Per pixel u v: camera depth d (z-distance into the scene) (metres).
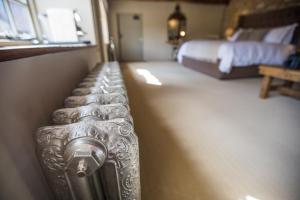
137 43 6.94
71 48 0.99
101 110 0.68
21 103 0.54
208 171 1.06
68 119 0.64
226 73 3.42
